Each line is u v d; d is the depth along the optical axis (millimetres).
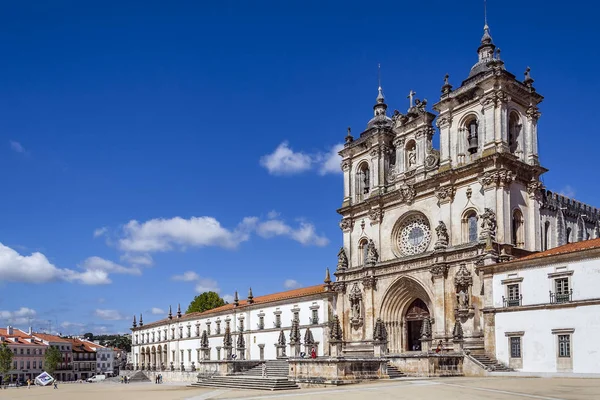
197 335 114000
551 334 46812
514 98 62000
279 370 63875
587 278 45219
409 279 65250
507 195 58156
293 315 85750
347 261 75812
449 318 59531
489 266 52562
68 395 56188
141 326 143500
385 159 73875
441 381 42750
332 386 45688
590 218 71125
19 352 167750
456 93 63906
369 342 68875
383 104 78438
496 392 32625
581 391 31672
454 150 63781
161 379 106375
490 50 66188
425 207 66062
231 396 41469
